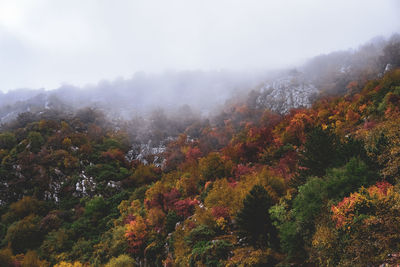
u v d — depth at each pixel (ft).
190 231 101.45
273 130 274.77
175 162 344.28
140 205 187.01
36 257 150.51
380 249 44.60
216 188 129.18
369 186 59.77
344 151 81.25
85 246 157.69
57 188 234.17
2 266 138.92
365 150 75.56
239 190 110.11
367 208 51.21
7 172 236.84
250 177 125.29
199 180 182.09
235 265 73.26
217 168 172.55
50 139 293.64
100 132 430.61
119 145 394.32
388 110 155.33
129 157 396.16
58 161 259.39
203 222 103.30
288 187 108.88
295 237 64.34
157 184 187.01
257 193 78.48
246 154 216.95
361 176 63.62
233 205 102.83
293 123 225.15
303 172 96.07
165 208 157.99
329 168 79.30
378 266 43.42
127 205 196.44
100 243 156.46
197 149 344.90
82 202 219.00
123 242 140.15
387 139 74.33
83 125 427.74
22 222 181.57
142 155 406.21
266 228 75.72
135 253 132.26
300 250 64.18
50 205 218.18
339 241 51.08
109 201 219.00
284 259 67.67
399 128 77.87
